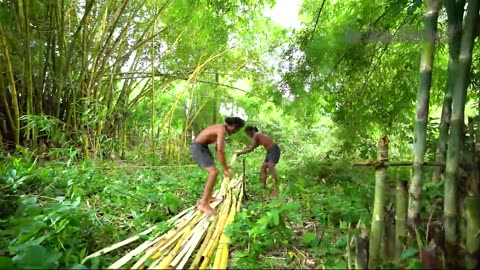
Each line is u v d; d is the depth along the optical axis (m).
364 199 4.56
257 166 9.66
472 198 2.83
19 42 8.12
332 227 4.18
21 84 8.66
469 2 3.07
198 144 5.08
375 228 2.91
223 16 8.44
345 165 7.39
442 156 4.03
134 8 9.59
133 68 10.98
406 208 2.94
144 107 11.99
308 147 13.84
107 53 9.76
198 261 3.22
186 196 6.05
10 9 7.82
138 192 5.69
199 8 8.36
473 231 2.82
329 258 3.27
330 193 5.57
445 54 7.17
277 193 6.17
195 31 10.05
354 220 4.11
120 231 4.12
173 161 10.19
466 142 3.55
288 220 4.42
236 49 11.47
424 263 2.40
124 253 3.59
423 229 2.98
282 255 3.55
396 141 8.30
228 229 3.75
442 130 4.02
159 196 5.43
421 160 2.97
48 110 9.10
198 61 11.40
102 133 10.17
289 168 8.38
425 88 2.99
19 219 3.58
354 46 7.14
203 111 14.34
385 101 7.85
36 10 7.88
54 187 5.55
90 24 9.35
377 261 2.88
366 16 7.04
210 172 4.87
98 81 9.84
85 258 3.11
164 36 10.59
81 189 5.36
